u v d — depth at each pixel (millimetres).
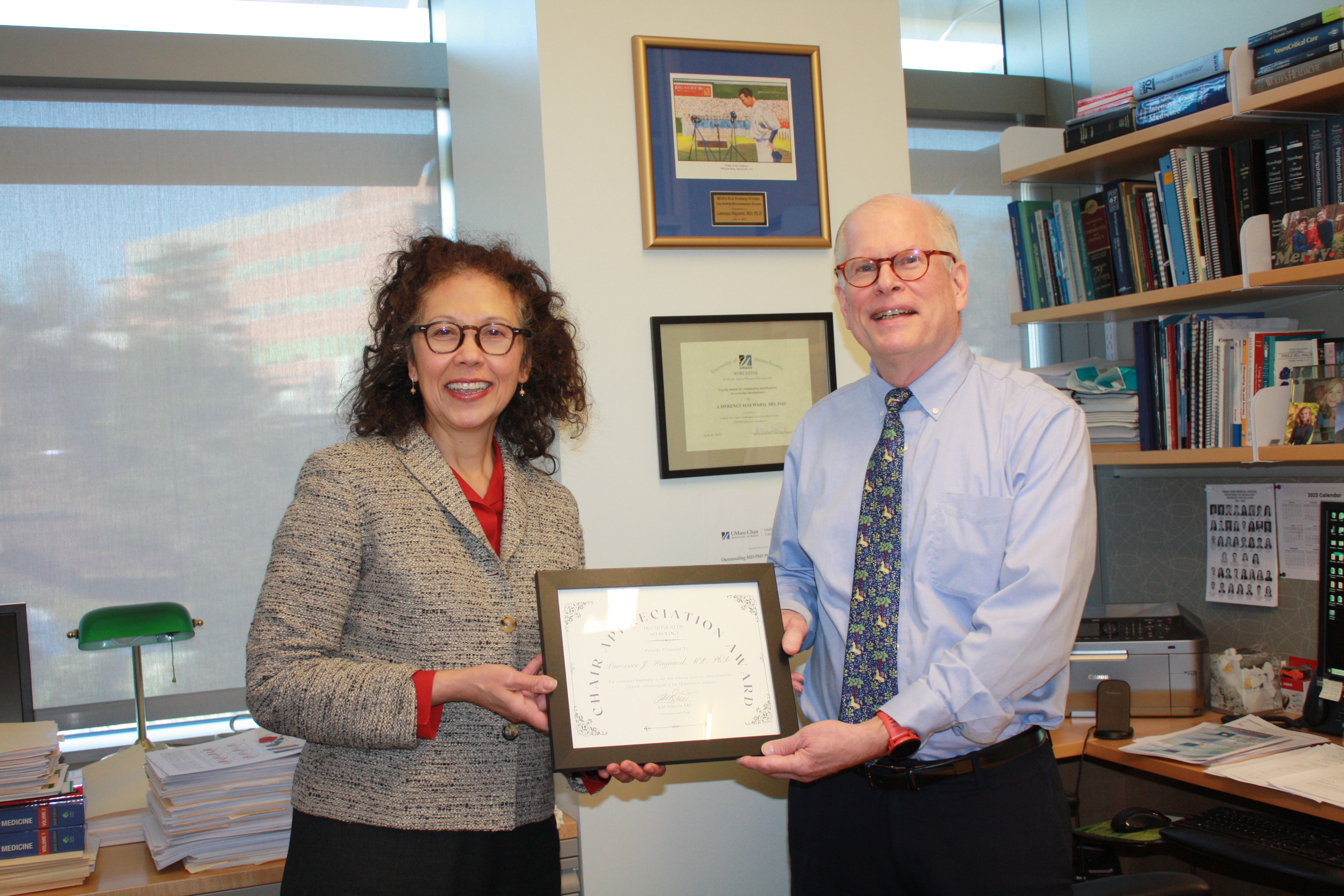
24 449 2500
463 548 1317
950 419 1580
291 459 2725
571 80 2061
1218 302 2416
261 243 2725
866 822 1501
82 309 2561
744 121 2164
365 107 2844
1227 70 2182
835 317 2252
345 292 2795
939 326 1550
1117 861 2203
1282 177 2160
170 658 2598
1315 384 2098
